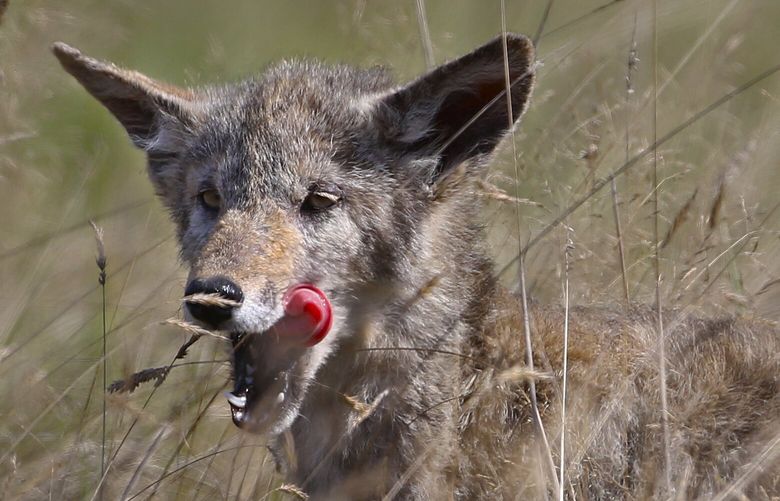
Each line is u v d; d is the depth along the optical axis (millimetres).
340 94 10914
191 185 10867
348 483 10430
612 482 10477
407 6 17297
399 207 10562
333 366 10516
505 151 13305
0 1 12445
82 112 18297
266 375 10039
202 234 10664
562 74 15711
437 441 10320
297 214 10375
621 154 13250
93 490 11016
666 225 12648
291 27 20578
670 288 11766
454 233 10797
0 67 16344
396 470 10406
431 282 9977
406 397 10406
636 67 13508
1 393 12203
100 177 17516
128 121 11578
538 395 10523
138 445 11398
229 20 20859
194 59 20219
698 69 15781
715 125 15461
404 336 10469
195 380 11961
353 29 16797
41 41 17047
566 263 10812
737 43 16188
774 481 10281
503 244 12789
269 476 11117
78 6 19906
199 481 11078
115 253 14680
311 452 10703
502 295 11086
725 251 11625
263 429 9914
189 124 11078
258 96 10938
